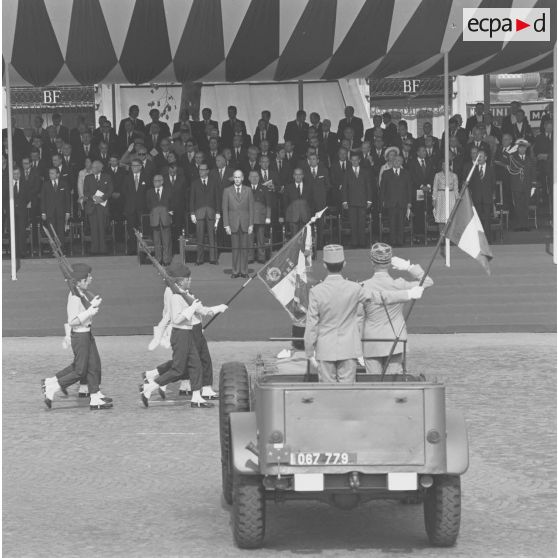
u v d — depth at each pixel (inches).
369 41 1876.2
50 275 1807.3
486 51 1930.4
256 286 1760.6
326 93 2773.1
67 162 2018.9
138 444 937.5
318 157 1990.7
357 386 631.2
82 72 1875.0
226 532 690.2
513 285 1745.8
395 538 681.0
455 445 647.8
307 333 708.7
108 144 2058.3
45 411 1088.8
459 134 2146.9
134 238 1947.6
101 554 643.5
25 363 1365.7
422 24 1867.6
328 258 716.7
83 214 1994.3
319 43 1875.0
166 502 761.0
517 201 2112.5
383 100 2925.7
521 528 692.1
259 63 1902.1
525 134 2241.6
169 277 1093.1
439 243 779.4
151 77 1915.6
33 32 1808.6
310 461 627.5
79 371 1086.4
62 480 823.7
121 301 1701.5
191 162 2005.4
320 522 723.4
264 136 2114.9
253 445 650.2
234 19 1838.1
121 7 1808.6
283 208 1952.5
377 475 636.1
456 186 1903.3
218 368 1299.2
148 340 1533.0
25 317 1649.9
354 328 714.2
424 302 1688.0
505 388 1163.3
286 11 1840.6
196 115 2581.2
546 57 2001.7
